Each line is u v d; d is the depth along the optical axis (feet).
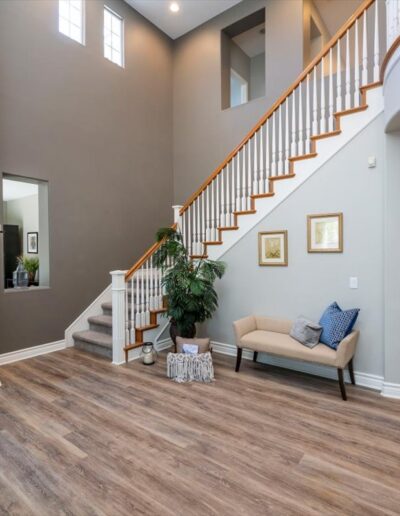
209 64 19.31
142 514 5.27
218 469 6.33
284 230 11.84
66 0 15.26
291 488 5.84
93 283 15.78
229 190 13.84
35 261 15.84
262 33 20.77
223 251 13.52
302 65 15.71
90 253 15.69
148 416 8.36
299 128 11.68
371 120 9.96
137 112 18.48
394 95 8.18
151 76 19.48
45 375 11.14
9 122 12.53
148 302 13.82
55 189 14.17
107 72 16.74
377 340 9.97
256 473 6.23
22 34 13.05
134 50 18.37
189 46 20.33
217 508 5.39
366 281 10.14
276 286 12.10
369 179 10.03
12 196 23.56
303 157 11.28
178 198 20.80
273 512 5.32
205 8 18.31
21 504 5.49
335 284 10.75
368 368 10.14
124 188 17.58
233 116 18.24
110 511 5.33
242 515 5.25
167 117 20.63
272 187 12.10
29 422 8.05
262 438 7.38
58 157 14.32
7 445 7.11
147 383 10.47
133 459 6.63
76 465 6.44
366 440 7.29
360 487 5.87
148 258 13.56
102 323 14.58
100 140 16.29
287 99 11.93
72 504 5.48
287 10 16.20
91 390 9.93
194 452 6.87
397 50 7.95
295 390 9.94
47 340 13.74
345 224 10.51
